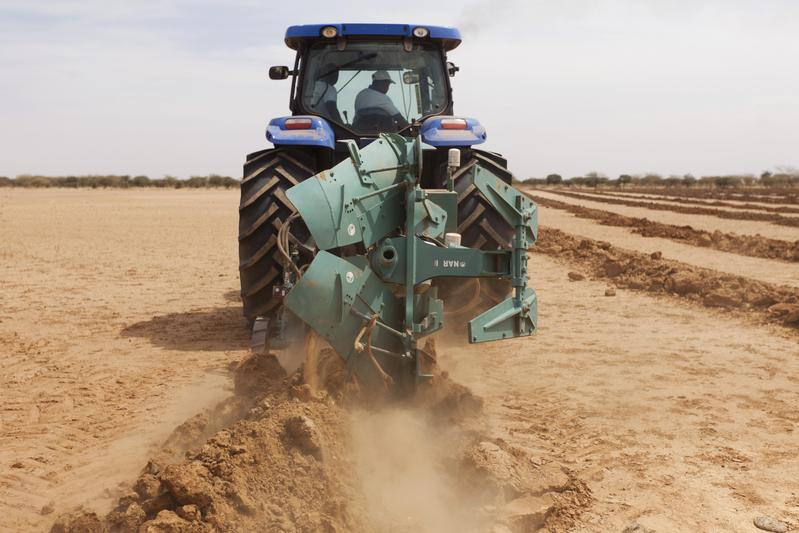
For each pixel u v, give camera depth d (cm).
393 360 461
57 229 2175
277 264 677
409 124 748
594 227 2411
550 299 985
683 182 8681
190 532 330
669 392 578
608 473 431
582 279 1153
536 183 12031
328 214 450
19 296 1029
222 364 665
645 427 503
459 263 466
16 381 625
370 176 468
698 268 1188
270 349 598
